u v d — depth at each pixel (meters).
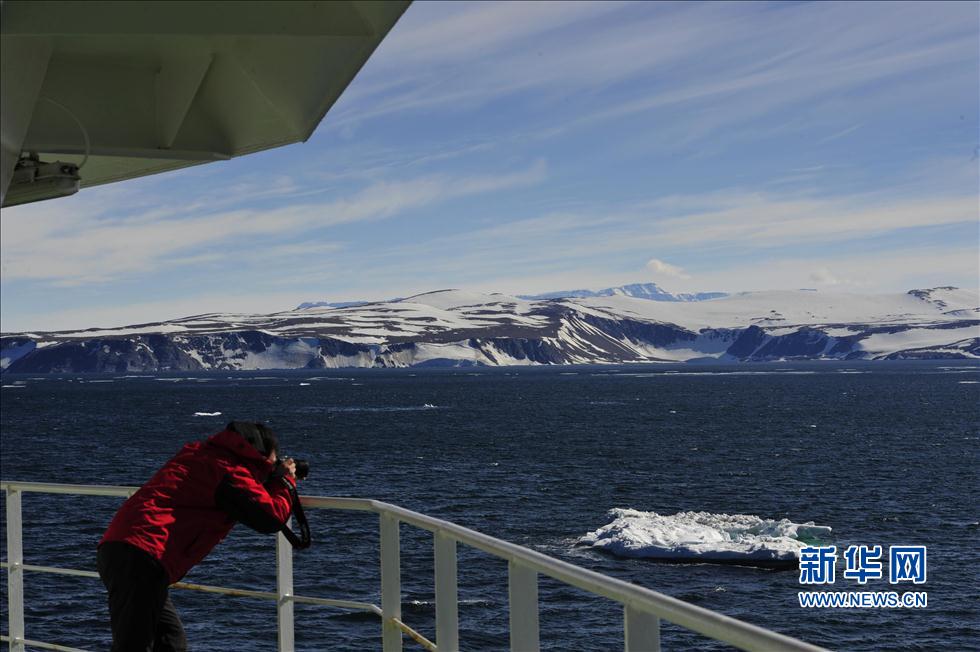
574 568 2.26
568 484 54.00
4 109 3.12
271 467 4.12
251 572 31.25
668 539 36.19
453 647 3.11
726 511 45.03
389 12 3.27
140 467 62.69
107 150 4.50
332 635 25.16
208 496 4.00
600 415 111.62
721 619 1.74
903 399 140.88
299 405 138.62
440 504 47.19
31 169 4.28
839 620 27.34
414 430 91.69
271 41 3.97
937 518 42.91
